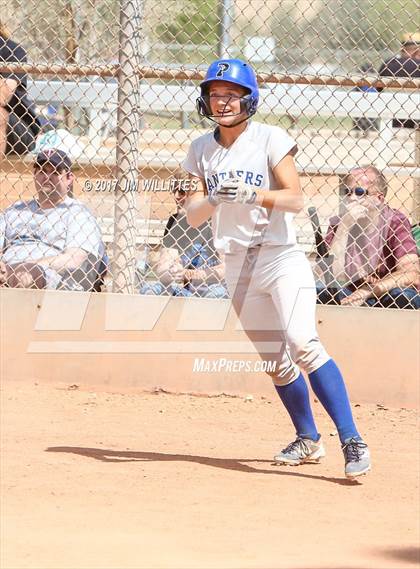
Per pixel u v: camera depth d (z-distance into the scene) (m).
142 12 18.09
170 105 18.94
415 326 17.34
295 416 13.56
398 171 19.66
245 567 8.73
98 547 9.50
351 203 17.83
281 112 19.62
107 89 19.45
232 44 19.31
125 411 16.59
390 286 17.69
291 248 12.90
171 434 15.19
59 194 18.36
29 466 12.87
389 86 17.72
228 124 12.39
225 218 12.81
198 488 12.10
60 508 11.05
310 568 8.76
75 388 17.81
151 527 10.38
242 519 10.80
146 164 18.67
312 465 13.60
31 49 20.02
